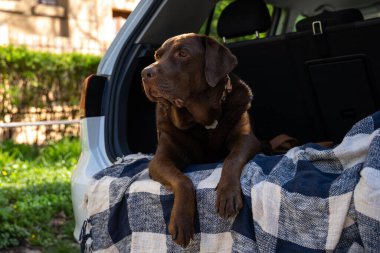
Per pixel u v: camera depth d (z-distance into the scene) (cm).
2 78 825
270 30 479
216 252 234
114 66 327
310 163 232
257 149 275
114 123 318
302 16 461
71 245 462
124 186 269
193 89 275
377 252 193
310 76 321
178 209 238
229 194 231
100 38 1222
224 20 356
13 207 515
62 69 875
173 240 235
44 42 997
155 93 266
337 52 302
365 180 199
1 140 833
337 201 205
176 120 279
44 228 496
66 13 1180
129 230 262
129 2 1285
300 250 210
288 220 217
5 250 450
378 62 294
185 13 349
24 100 849
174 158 279
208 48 274
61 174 670
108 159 306
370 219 196
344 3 430
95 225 273
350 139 228
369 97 310
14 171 662
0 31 962
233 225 227
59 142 843
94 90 318
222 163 264
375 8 425
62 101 884
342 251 206
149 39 341
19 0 1120
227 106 281
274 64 330
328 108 328
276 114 351
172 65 270
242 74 348
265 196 223
